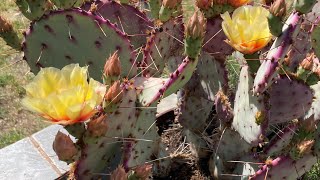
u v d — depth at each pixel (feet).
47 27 2.84
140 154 2.73
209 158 3.50
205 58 3.05
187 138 3.55
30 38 2.92
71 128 2.35
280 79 2.73
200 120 3.33
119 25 3.06
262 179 2.82
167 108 3.90
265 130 2.69
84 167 2.49
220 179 3.29
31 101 2.21
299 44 3.11
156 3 2.94
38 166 3.79
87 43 2.82
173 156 3.48
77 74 2.31
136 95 2.58
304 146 2.65
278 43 2.42
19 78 5.70
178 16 2.96
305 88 2.75
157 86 2.63
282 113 2.84
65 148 2.27
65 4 2.92
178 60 3.14
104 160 2.60
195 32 2.42
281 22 2.36
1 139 4.94
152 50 2.82
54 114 2.25
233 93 3.13
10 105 5.35
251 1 3.08
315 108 3.02
